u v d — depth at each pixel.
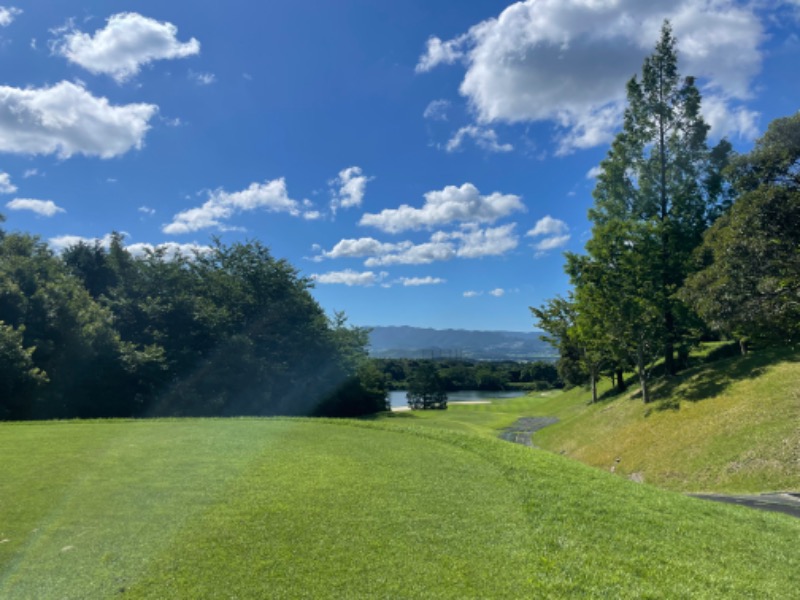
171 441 10.84
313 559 5.04
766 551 6.62
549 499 7.45
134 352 28.08
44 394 23.55
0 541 5.22
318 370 42.44
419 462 9.46
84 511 6.12
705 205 27.33
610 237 25.80
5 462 8.54
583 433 27.30
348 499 6.93
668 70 27.72
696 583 5.21
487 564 5.17
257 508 6.39
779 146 17.64
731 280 17.84
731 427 18.20
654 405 23.67
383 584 4.61
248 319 39.50
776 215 16.89
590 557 5.52
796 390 18.34
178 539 5.38
